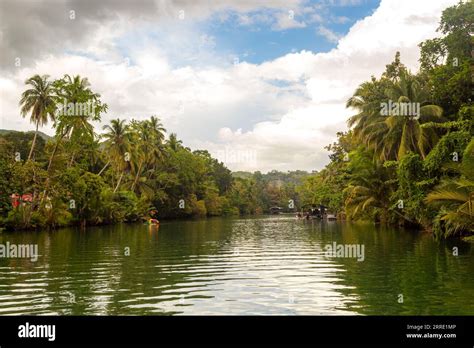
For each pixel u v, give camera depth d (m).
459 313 11.16
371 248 25.80
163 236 38.28
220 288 14.32
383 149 41.03
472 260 19.95
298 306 11.92
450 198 25.25
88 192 53.19
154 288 14.38
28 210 46.31
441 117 36.44
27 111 52.69
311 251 25.20
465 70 31.09
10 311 11.64
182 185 98.25
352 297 12.91
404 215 42.41
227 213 124.31
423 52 37.78
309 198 98.69
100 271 17.98
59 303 12.39
